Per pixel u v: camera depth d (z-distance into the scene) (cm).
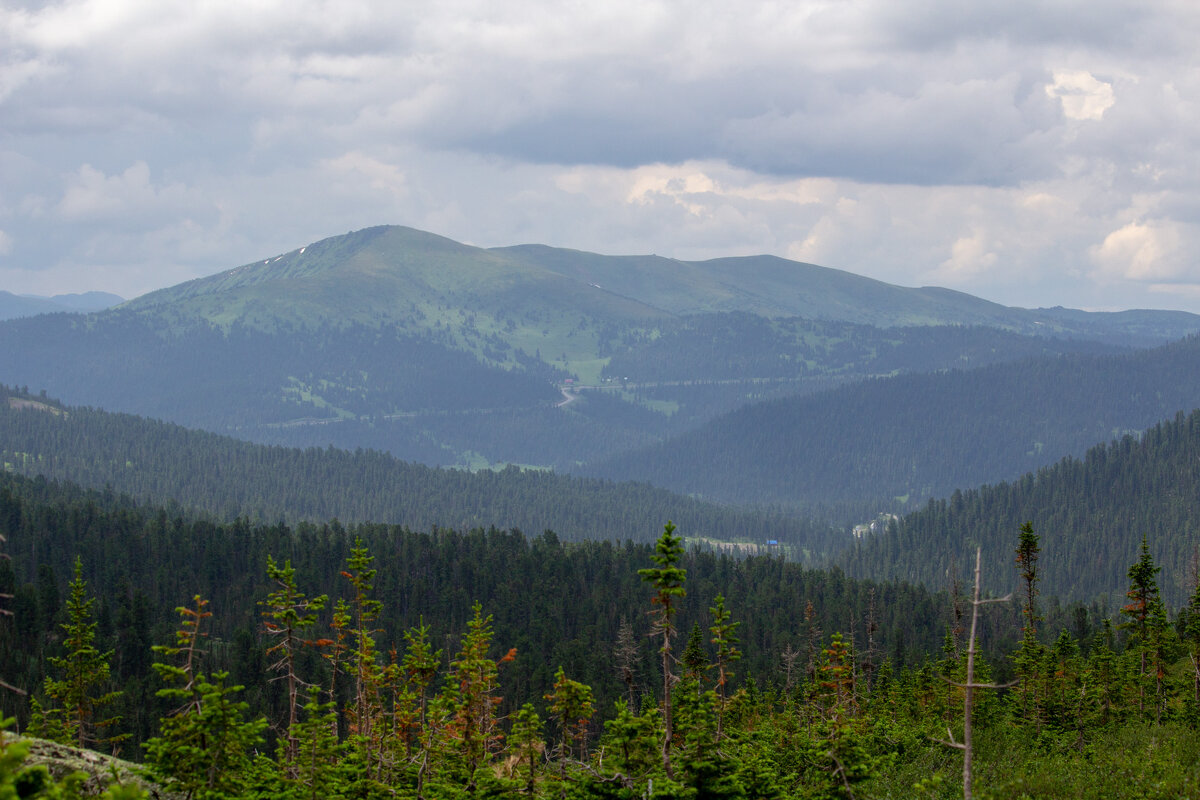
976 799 4841
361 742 5959
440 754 5809
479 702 5897
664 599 4491
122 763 4106
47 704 10994
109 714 11238
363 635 7075
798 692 9806
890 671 10125
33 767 3050
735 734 6109
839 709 6381
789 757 5472
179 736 4138
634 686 14162
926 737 6625
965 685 3278
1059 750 6359
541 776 5375
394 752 6334
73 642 7262
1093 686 7288
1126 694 7588
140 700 12338
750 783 4650
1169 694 7369
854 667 7506
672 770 4597
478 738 5716
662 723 5025
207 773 4175
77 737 7312
